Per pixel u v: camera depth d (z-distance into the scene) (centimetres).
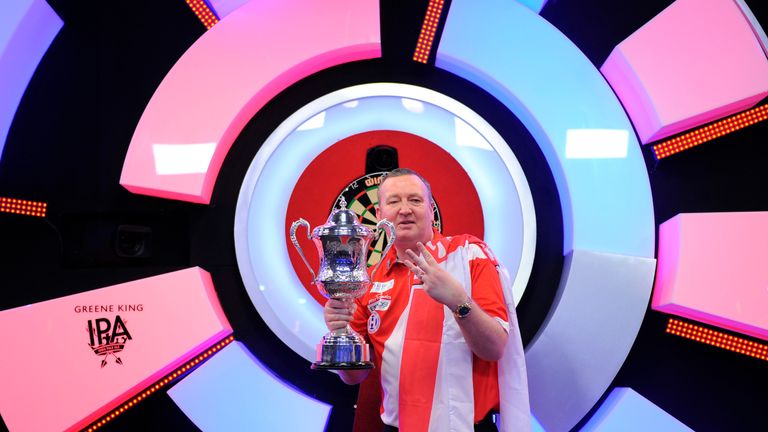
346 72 305
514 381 209
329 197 294
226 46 290
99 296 273
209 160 284
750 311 274
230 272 294
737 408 287
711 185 297
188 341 274
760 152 296
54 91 294
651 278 283
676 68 289
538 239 300
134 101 297
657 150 297
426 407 202
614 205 287
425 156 296
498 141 295
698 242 279
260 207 290
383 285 221
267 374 283
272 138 293
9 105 285
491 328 191
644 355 291
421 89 296
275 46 291
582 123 291
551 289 297
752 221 280
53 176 289
